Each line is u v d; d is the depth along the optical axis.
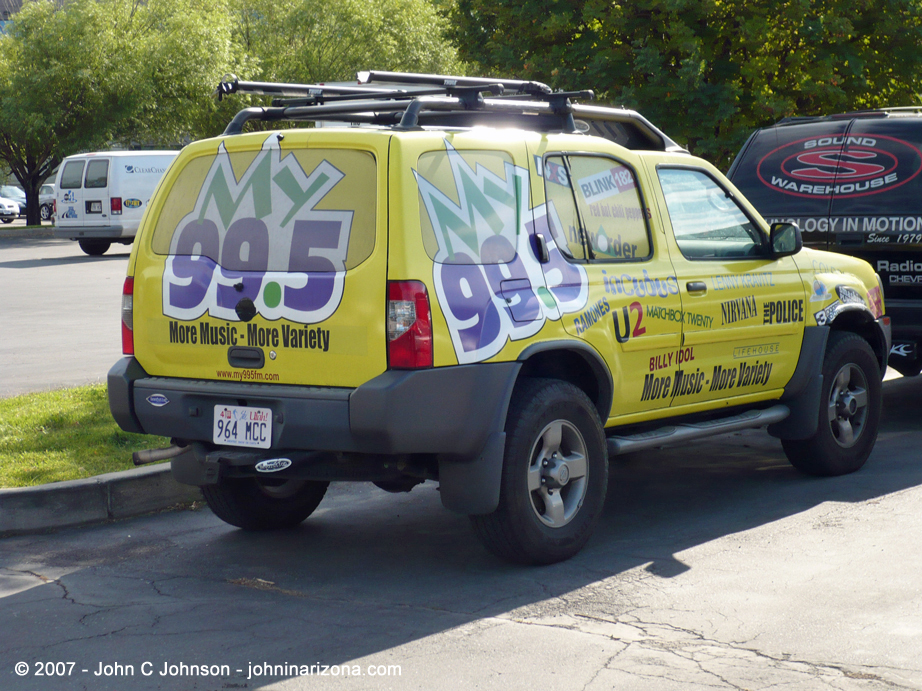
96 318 14.75
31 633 4.32
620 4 15.80
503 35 17.50
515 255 4.95
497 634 4.22
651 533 5.66
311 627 4.34
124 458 6.75
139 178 26.95
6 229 38.25
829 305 6.68
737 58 15.79
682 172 6.05
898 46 16.25
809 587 4.69
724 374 6.04
